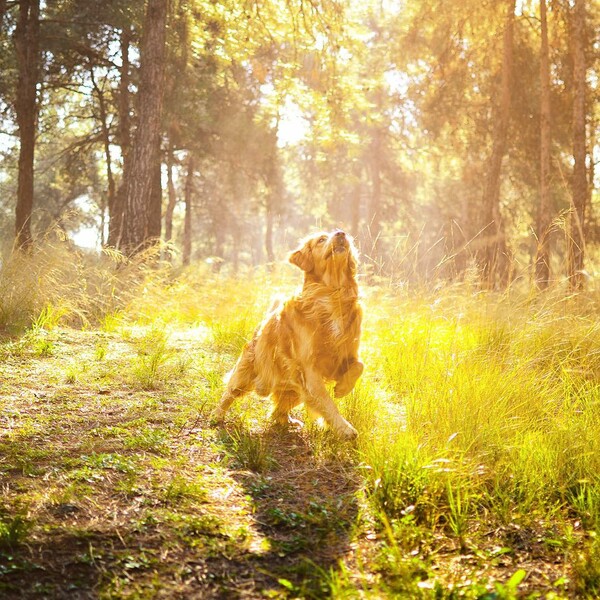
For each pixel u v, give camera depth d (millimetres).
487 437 4312
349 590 2607
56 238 9539
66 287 9320
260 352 4902
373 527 3322
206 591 2674
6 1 17609
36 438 4340
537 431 4516
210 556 2934
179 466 4008
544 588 2828
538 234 16719
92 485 3598
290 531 3238
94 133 24328
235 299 9930
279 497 3652
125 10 18078
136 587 2662
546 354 6207
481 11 18109
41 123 24688
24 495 3395
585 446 4133
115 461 3918
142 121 12586
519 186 22188
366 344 7273
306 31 13812
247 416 5191
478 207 24781
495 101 19578
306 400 4527
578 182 15508
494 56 19375
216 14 13992
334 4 13602
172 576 2766
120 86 20766
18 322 8117
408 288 8133
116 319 9344
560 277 7023
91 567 2787
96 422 4789
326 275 4641
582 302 7082
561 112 18828
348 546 3115
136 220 12508
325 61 14344
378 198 34125
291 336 4668
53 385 5766
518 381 5152
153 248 10891
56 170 30594
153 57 12555
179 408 5258
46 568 2750
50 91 23875
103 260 10898
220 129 23938
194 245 46281
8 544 2875
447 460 3590
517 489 3775
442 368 5609
